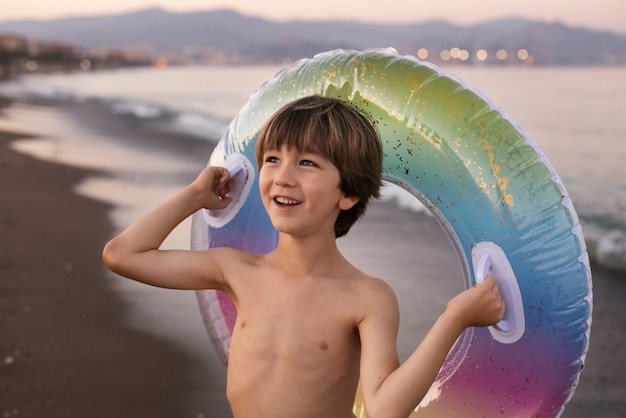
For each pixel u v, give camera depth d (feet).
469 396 7.25
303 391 6.05
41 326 16.47
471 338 7.23
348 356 6.08
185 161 42.55
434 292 19.03
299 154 5.97
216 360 14.78
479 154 7.03
